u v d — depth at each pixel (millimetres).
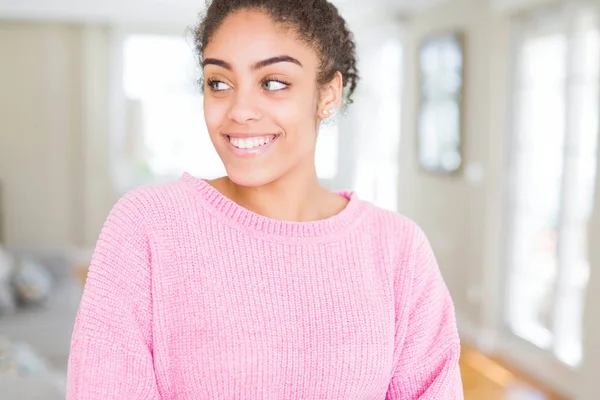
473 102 4316
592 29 3309
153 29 6461
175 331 854
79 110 6309
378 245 986
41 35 6145
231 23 823
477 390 3537
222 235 890
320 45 859
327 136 6934
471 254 4387
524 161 3922
